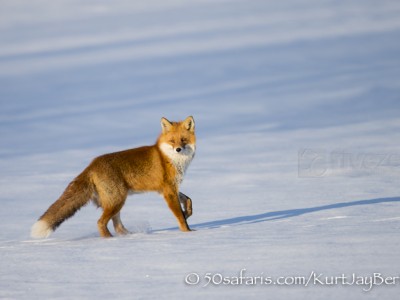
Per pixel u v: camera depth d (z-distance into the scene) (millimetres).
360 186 15242
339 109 39531
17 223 12945
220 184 17688
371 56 74250
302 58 76750
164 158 11289
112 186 10852
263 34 107438
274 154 23344
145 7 161625
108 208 10820
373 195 13539
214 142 28406
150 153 11359
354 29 107000
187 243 8852
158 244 8938
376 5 144125
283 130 31297
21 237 11234
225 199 14906
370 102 41844
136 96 53219
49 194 17125
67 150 27672
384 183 15508
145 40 105812
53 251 8844
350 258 7289
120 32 120688
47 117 41438
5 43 109125
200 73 67938
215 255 7887
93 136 32938
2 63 82062
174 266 7461
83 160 24250
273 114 39406
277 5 155750
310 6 151000
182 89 56812
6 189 18156
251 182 17625
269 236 9000
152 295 6383
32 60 84750
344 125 31172
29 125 37812
